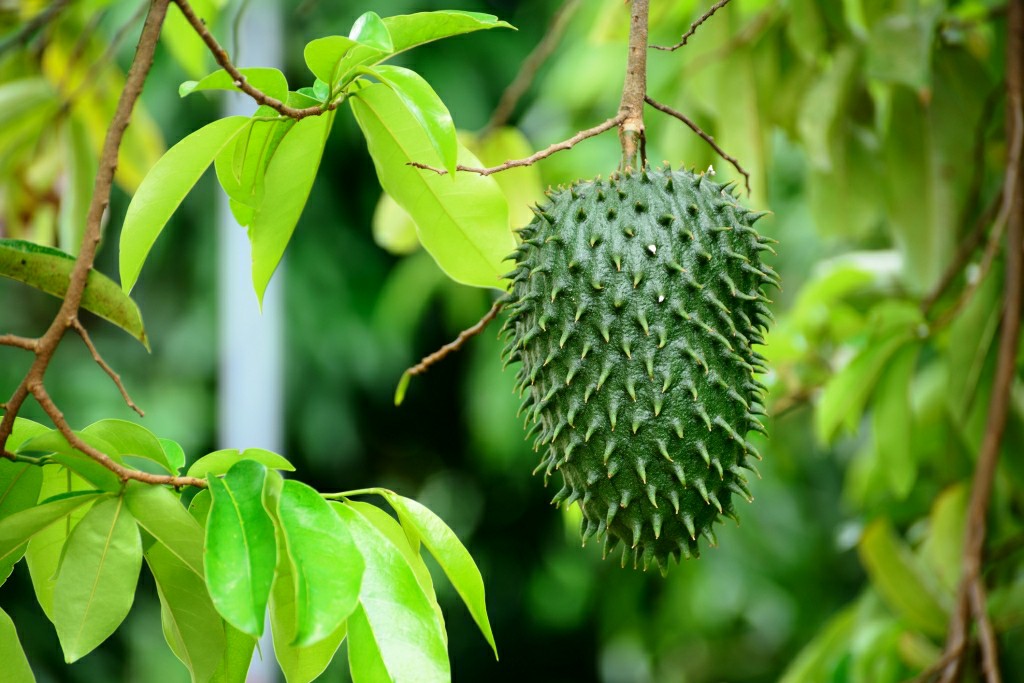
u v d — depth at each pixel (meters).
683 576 8.62
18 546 1.89
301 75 8.29
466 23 2.14
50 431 1.85
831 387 3.98
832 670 4.41
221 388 7.27
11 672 1.99
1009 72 3.62
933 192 3.84
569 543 9.12
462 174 2.52
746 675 9.66
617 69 6.85
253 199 2.42
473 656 10.16
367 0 8.38
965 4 4.36
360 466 9.98
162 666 7.82
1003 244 3.80
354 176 8.99
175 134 8.22
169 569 1.99
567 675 10.45
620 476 2.28
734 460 2.36
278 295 7.79
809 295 4.62
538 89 8.91
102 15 3.88
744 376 2.38
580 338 2.28
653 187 2.33
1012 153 3.50
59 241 4.31
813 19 3.82
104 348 8.54
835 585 8.99
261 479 1.76
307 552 1.69
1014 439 4.00
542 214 2.39
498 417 8.10
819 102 3.92
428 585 2.06
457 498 10.25
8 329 8.41
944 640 4.29
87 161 4.04
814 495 9.06
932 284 3.86
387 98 2.39
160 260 8.57
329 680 8.38
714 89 4.03
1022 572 4.34
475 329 2.57
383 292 8.55
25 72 4.20
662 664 9.89
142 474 1.85
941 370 4.71
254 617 1.59
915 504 5.00
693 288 2.28
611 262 2.27
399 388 2.62
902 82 3.45
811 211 4.43
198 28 1.93
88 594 1.88
